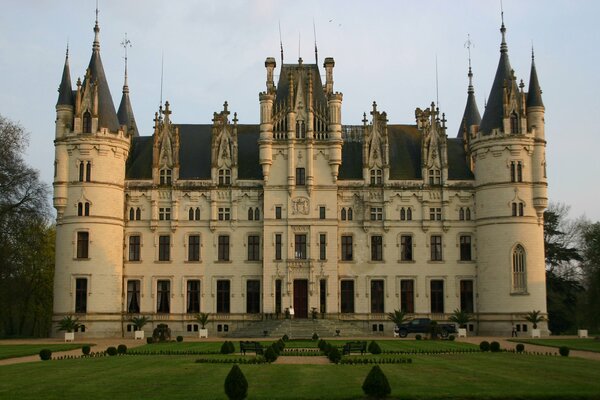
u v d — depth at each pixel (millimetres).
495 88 95688
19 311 114938
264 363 49062
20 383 38094
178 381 38812
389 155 99875
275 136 96312
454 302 95125
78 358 53594
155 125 97000
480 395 33781
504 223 92250
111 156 92500
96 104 92500
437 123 98625
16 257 92062
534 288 91125
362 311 94812
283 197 95188
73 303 89688
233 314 94188
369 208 96438
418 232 96438
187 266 95062
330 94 97250
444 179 96812
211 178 96438
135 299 94438
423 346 65500
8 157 89062
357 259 95812
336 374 41719
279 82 100938
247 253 95500
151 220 95188
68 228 90750
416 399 33125
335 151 95500
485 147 94125
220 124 97938
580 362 48875
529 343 71500
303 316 93812
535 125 93938
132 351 59531
